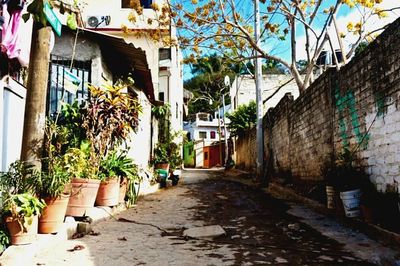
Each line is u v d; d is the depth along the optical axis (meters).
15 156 5.24
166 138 17.98
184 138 30.23
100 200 7.19
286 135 13.67
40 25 5.12
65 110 7.21
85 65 8.58
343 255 4.82
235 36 12.91
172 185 14.62
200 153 39.25
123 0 16.28
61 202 5.05
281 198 10.88
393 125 5.88
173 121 22.55
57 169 5.29
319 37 11.91
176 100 25.17
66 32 8.41
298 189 11.23
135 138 11.70
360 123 7.16
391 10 11.34
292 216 7.79
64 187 5.12
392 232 5.28
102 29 15.58
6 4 4.50
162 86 21.69
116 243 5.29
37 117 5.06
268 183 14.87
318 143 9.91
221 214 8.05
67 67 8.42
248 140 22.16
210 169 32.69
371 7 11.04
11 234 4.34
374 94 6.54
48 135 5.96
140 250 4.97
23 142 5.02
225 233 6.05
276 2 12.23
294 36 12.81
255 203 9.80
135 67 10.50
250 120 24.02
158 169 14.53
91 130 7.00
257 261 4.57
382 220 5.87
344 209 6.69
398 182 5.71
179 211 8.31
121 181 7.91
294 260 4.62
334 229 6.42
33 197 4.50
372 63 6.59
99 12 15.64
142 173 11.81
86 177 6.32
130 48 8.84
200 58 13.54
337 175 7.43
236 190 13.06
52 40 5.95
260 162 16.42
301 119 11.60
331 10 11.34
